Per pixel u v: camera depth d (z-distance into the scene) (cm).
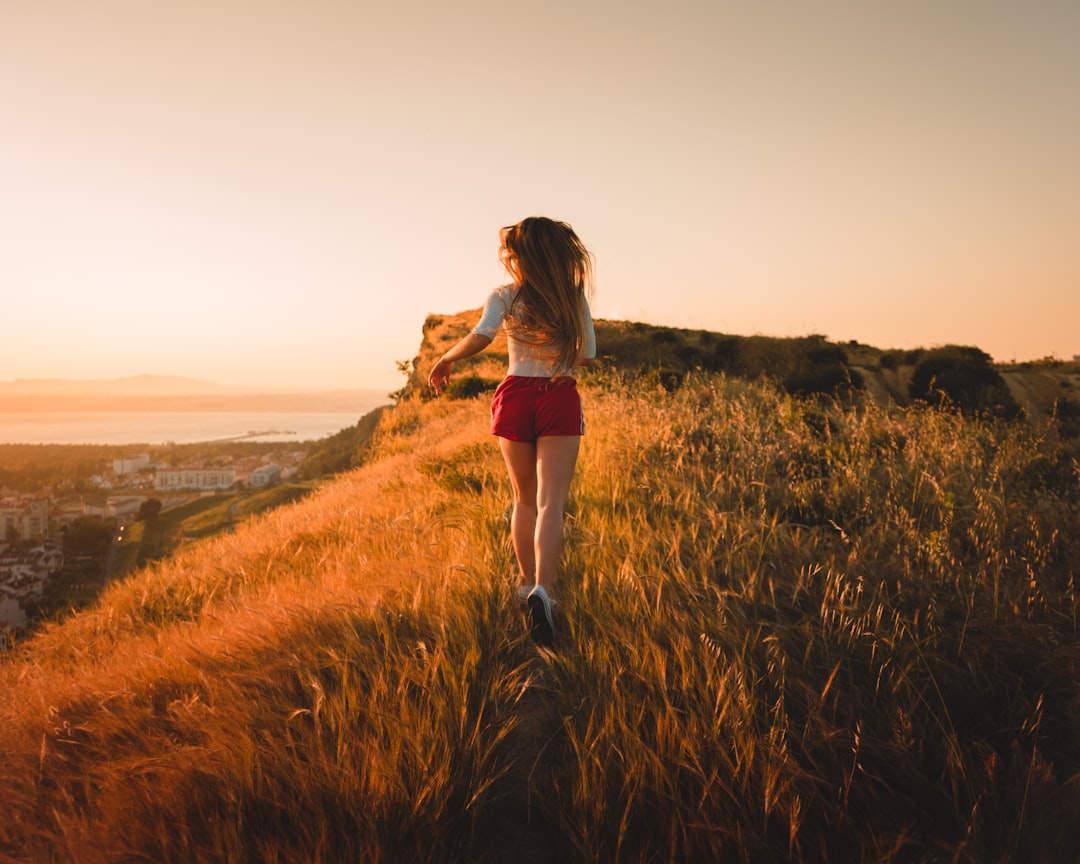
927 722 195
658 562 307
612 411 793
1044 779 166
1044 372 2438
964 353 2403
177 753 188
